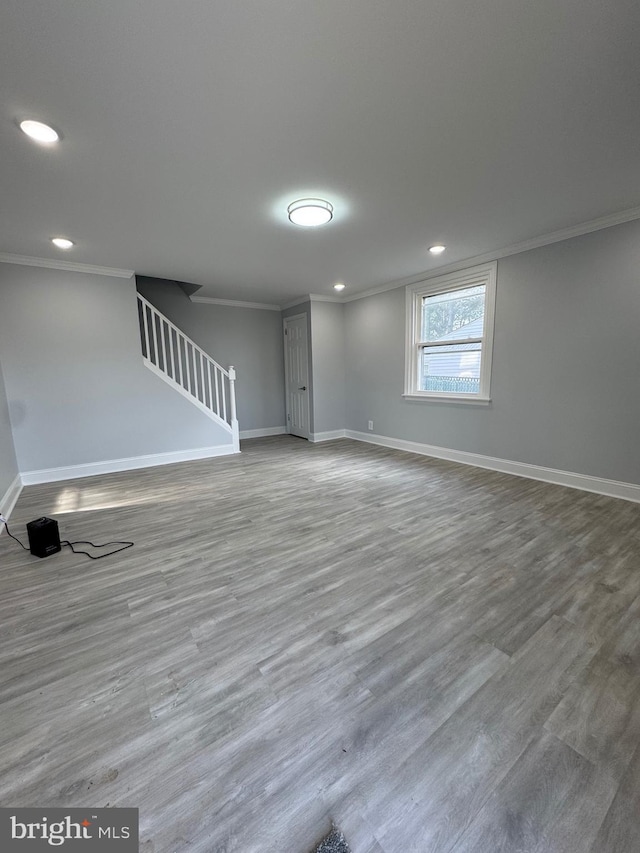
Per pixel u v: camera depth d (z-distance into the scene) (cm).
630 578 205
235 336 641
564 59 146
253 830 95
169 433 484
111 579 214
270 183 237
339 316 611
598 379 328
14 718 127
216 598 194
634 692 135
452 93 164
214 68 146
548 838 93
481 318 422
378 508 316
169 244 346
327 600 191
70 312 410
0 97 157
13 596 198
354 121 181
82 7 120
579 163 222
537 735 119
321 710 129
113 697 136
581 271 328
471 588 199
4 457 339
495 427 415
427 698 133
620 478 323
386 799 102
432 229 320
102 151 199
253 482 398
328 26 129
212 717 127
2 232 310
